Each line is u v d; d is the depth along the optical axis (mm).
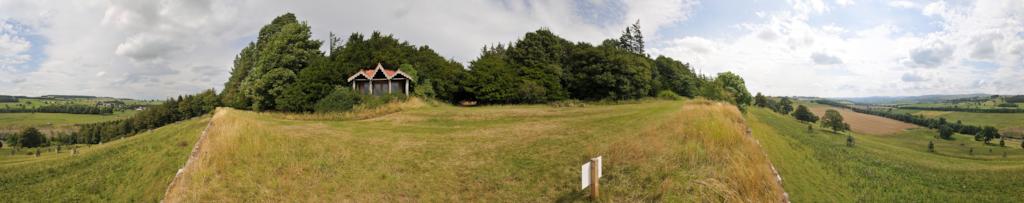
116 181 20375
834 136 58594
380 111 28938
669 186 9117
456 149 15414
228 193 11367
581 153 13578
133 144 26766
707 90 57938
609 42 84312
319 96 34625
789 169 16672
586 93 48375
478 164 13359
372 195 11273
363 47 44938
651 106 31109
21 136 79812
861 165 25922
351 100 30688
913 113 155250
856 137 67625
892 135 95812
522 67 46375
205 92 69000
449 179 12172
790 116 97875
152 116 72625
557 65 48812
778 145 21562
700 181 9031
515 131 19328
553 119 24234
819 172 19094
